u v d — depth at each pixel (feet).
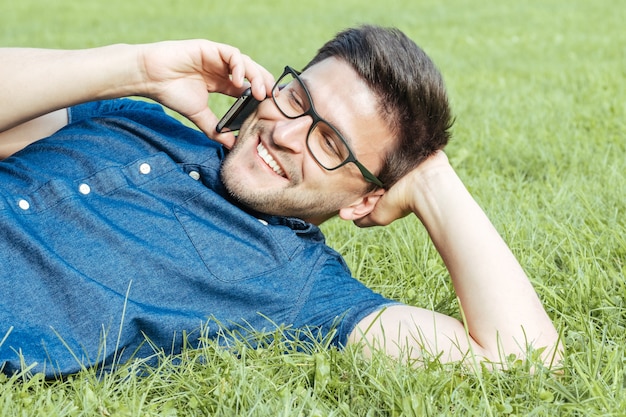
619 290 12.73
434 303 12.74
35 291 10.01
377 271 14.06
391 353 10.57
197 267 10.53
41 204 10.46
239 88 11.60
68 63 10.93
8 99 10.78
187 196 10.94
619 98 27.30
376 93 10.77
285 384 9.93
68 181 10.68
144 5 63.98
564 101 27.09
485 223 11.29
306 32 49.60
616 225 14.97
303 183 10.95
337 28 51.34
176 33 48.19
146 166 10.95
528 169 20.27
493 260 10.96
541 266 13.66
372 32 11.05
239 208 11.19
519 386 10.08
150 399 10.06
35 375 9.63
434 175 11.56
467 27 50.88
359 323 10.72
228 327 10.71
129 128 11.30
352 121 10.72
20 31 48.08
